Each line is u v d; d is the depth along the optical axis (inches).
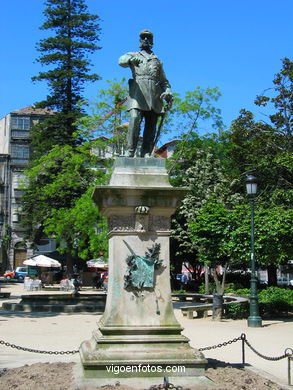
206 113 1006.4
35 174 1092.5
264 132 1186.0
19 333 540.7
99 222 940.6
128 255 286.5
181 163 1225.4
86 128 983.6
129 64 323.6
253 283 643.5
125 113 957.8
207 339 506.9
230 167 1209.4
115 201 287.7
